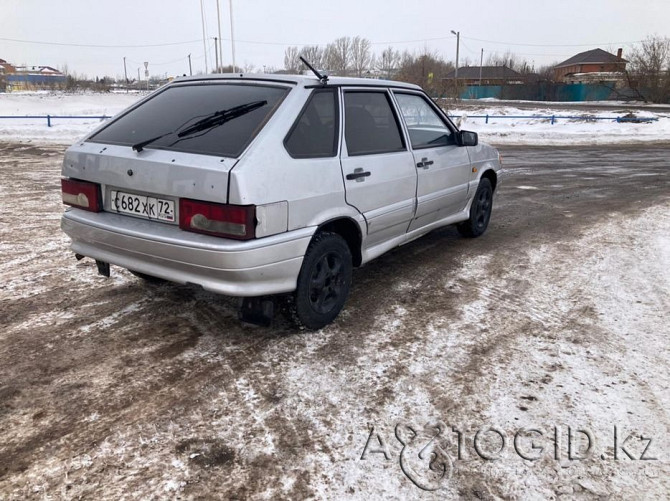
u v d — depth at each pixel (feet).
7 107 109.70
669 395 9.40
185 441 7.95
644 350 11.07
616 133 76.23
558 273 15.88
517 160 46.29
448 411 8.83
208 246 9.30
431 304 13.35
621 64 193.16
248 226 9.18
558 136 72.23
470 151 17.46
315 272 11.10
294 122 10.41
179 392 9.21
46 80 246.27
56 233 18.90
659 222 22.71
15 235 18.51
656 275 15.78
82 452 7.65
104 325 11.68
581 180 34.73
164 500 6.80
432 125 15.57
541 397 9.28
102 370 9.86
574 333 11.82
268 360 10.37
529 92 196.85
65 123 73.77
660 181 34.55
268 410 8.77
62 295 13.25
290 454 7.73
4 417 8.41
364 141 12.35
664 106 144.77
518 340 11.44
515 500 6.97
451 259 17.07
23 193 26.50
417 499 6.94
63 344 10.79
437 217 16.16
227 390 9.31
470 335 11.65
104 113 99.66
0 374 9.63
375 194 12.39
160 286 13.97
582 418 8.70
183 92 12.25
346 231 12.30
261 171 9.36
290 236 10.03
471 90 213.66
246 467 7.45
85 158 10.90
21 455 7.55
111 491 6.92
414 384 9.62
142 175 10.00
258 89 11.34
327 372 9.98
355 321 12.25
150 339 11.10
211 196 9.22
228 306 12.84
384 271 15.78
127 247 10.37
